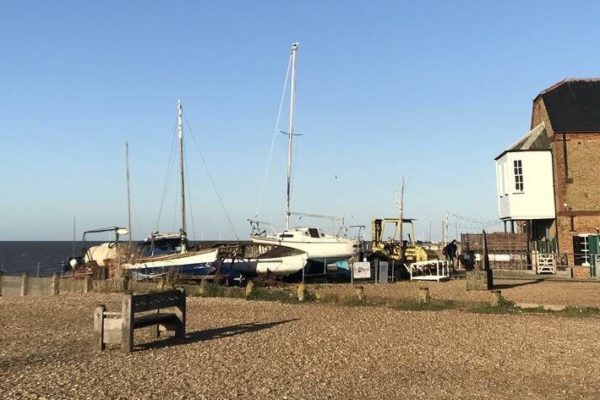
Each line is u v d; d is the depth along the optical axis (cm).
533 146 3850
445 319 1738
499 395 902
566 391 929
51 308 2173
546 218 3816
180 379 991
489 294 2434
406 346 1309
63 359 1177
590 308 1878
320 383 968
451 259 4112
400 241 3897
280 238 3528
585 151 3753
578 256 3669
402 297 2262
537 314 1833
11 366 1105
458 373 1050
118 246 3619
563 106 3903
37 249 16012
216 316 1864
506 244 4325
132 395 887
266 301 2317
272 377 1008
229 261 3216
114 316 1288
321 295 2294
